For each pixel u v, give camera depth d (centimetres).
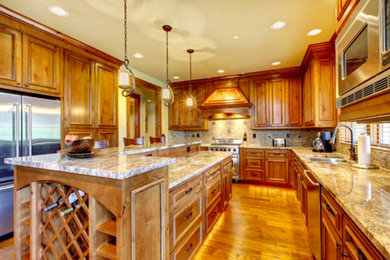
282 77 428
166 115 534
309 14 219
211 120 534
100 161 118
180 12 215
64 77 272
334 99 293
